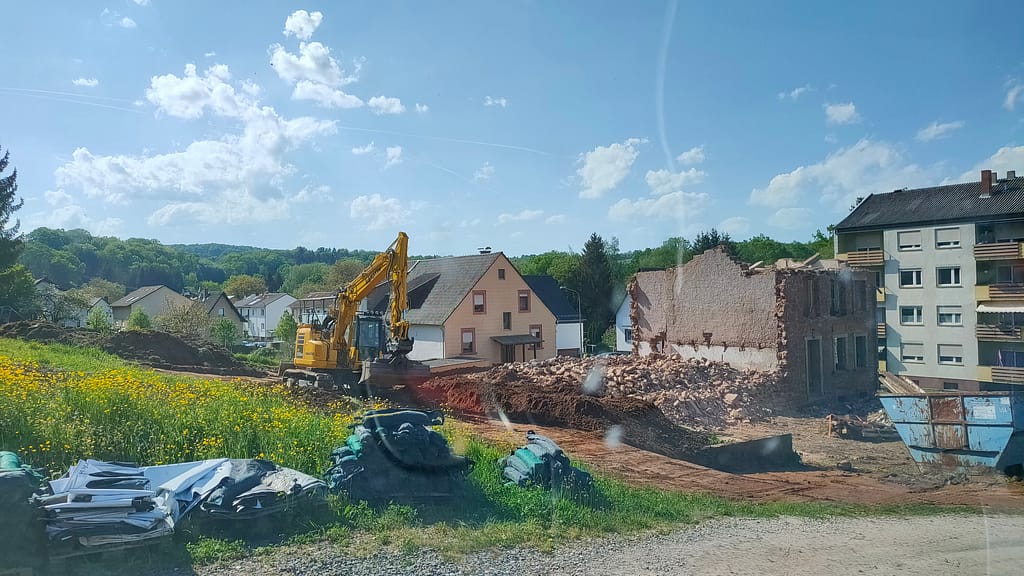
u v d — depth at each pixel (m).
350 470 8.91
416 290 47.50
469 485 9.77
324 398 19.30
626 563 7.81
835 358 29.88
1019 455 15.91
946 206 24.23
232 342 62.59
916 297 25.30
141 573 6.43
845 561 8.34
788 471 17.50
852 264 28.09
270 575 6.57
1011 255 22.73
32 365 16.94
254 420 11.06
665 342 32.72
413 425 9.59
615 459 15.10
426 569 7.10
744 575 7.59
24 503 6.27
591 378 26.52
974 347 23.16
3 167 43.22
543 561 7.70
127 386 12.00
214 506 7.39
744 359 29.28
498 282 46.66
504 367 29.19
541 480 10.47
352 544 7.57
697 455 17.56
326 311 27.30
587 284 60.44
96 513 6.57
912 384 21.72
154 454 9.45
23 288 44.91
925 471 16.75
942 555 8.73
